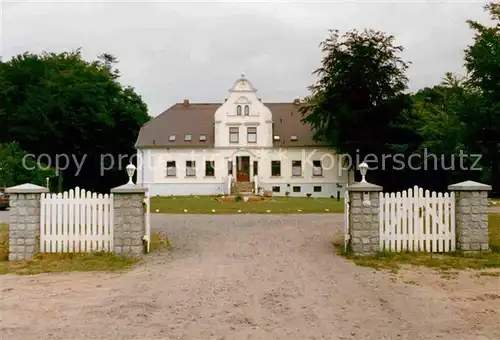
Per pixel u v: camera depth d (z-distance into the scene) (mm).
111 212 12461
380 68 42406
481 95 25000
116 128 59469
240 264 11422
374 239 12359
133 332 6719
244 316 7426
